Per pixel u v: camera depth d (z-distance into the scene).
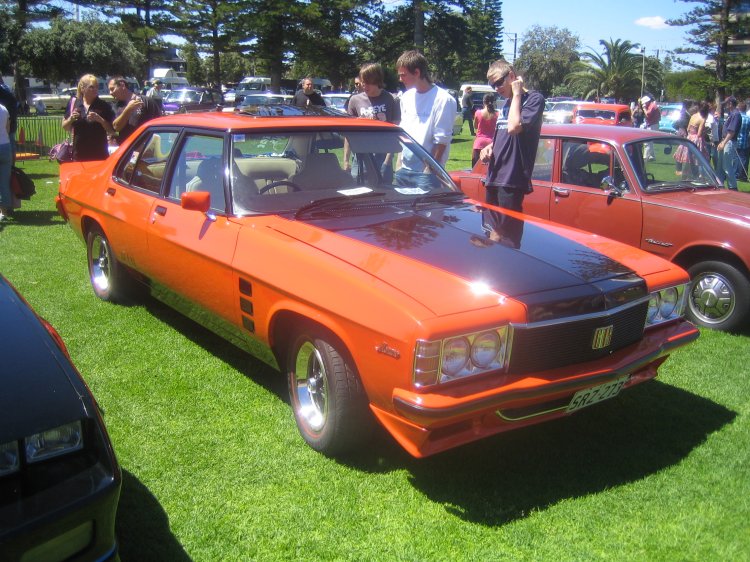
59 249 7.42
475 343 2.90
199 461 3.41
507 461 3.50
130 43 49.53
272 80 44.34
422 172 4.65
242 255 3.74
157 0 42.56
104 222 5.27
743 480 3.35
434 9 47.28
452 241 3.59
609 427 3.89
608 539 2.89
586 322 3.17
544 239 3.79
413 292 3.00
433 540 2.87
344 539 2.87
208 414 3.90
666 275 3.67
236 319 3.93
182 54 72.06
